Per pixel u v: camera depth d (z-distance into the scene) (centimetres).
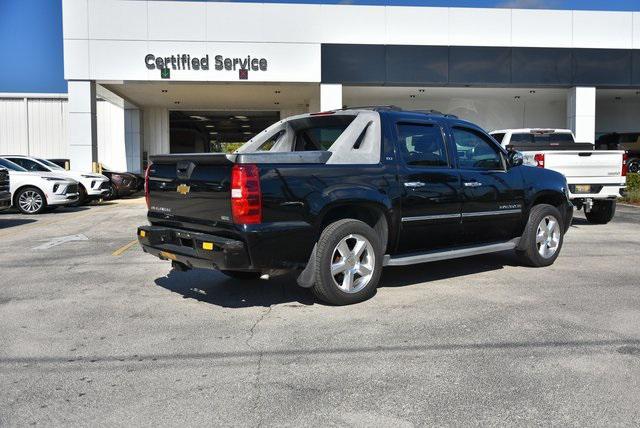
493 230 712
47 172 1684
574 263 798
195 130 4225
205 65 2109
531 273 732
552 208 769
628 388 375
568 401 357
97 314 555
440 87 2308
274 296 620
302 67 2155
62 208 1775
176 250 570
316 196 545
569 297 607
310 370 409
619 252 888
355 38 2172
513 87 2323
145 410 349
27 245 989
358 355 438
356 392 372
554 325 509
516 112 2803
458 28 2219
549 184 767
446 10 2206
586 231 1142
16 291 650
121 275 735
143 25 2075
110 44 2069
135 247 966
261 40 2127
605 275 718
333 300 566
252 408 351
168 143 2942
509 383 385
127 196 2381
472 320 525
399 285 666
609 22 2281
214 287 663
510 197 716
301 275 561
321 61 2161
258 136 745
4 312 564
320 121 692
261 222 515
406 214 614
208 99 2638
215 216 538
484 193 686
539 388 377
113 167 2905
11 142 2956
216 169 535
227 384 386
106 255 886
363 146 606
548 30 2258
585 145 1255
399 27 2192
